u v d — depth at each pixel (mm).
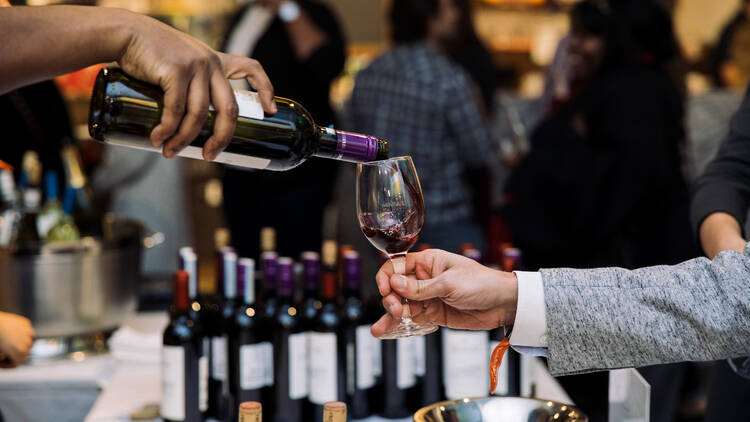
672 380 1752
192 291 1640
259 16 3316
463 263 1101
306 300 1628
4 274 1757
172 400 1513
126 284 1913
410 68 2998
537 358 1845
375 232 1126
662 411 1742
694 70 5387
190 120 923
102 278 1833
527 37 6113
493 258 3354
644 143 2570
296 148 1052
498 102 3910
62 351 1891
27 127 2260
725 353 1014
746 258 1047
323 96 3352
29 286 1767
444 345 1598
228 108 940
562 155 2680
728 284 1015
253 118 1014
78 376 1750
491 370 1105
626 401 1224
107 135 960
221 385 1598
